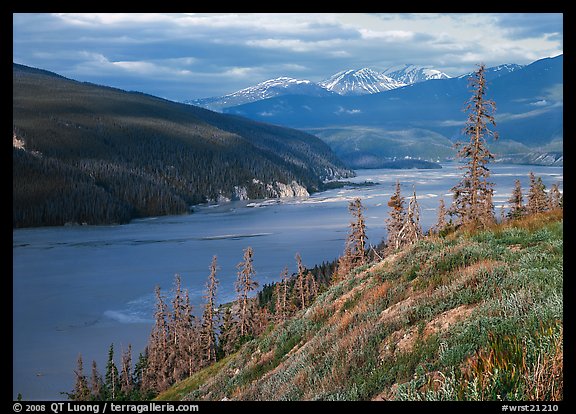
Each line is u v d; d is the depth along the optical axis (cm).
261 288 7706
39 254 11925
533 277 1172
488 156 3453
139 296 7900
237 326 4947
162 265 10181
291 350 1808
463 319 1081
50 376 4969
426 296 1330
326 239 12356
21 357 5459
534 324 894
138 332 6347
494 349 850
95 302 7625
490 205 3456
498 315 1009
